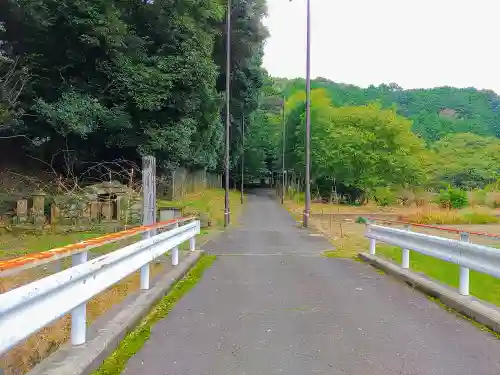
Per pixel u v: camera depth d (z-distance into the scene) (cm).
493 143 7150
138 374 407
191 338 512
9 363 463
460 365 432
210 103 2931
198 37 2592
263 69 5509
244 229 2244
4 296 292
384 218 2928
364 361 442
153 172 1015
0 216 1794
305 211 2397
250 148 7669
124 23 2325
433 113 9750
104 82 2403
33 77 2323
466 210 3300
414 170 4550
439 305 665
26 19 2105
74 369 376
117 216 1914
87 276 441
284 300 700
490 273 581
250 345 489
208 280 873
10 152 2606
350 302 687
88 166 2745
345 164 4441
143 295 656
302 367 427
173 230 902
